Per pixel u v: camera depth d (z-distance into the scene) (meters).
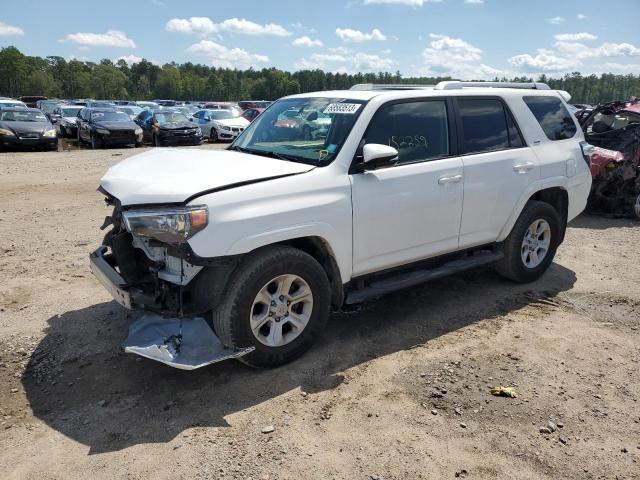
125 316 4.77
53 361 4.02
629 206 8.98
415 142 4.56
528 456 3.07
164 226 3.36
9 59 132.88
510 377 3.90
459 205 4.79
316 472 2.90
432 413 3.44
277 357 3.89
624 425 3.37
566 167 5.73
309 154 4.23
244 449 3.07
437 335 4.55
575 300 5.38
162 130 22.53
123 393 3.62
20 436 3.18
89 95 149.88
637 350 4.35
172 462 2.96
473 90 5.14
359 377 3.85
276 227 3.66
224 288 3.60
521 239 5.48
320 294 3.99
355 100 4.43
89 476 2.85
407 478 2.87
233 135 25.70
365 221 4.16
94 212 8.77
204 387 3.69
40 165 14.98
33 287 5.41
